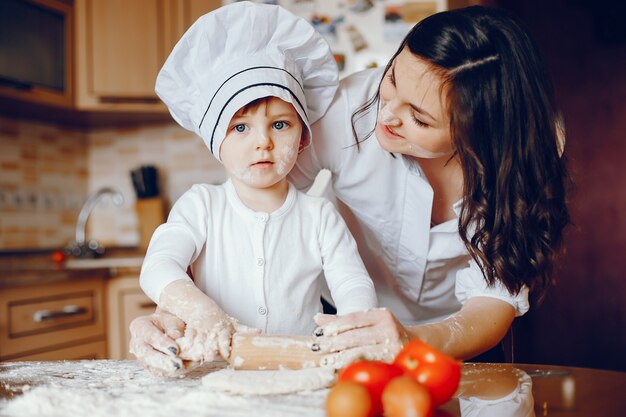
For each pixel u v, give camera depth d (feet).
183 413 2.22
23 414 2.23
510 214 3.34
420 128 3.14
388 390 2.00
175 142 10.49
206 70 3.43
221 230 3.49
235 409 2.26
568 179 3.85
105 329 7.93
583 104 11.41
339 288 3.42
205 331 2.75
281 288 3.47
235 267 3.46
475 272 3.68
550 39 11.41
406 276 4.30
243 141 3.29
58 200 9.98
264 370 2.69
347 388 2.02
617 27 11.16
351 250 3.61
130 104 9.20
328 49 3.56
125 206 10.57
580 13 11.28
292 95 3.32
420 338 2.92
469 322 3.22
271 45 3.44
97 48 8.98
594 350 11.34
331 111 3.88
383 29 7.47
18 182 9.24
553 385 2.69
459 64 3.00
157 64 9.16
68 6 8.82
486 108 3.10
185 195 3.59
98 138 10.69
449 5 7.52
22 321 6.77
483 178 3.26
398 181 3.92
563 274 11.42
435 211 4.05
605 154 11.34
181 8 9.18
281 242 3.51
